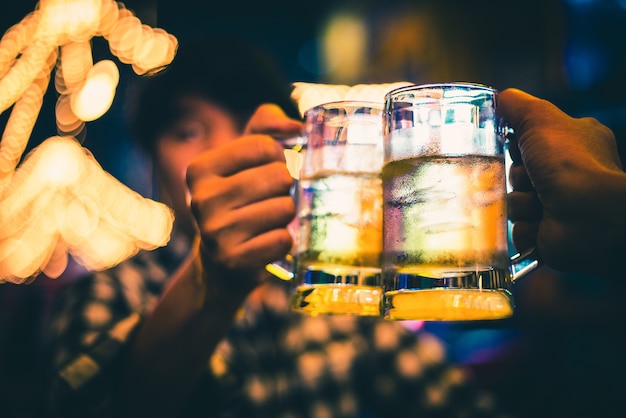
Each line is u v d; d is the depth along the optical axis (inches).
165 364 40.9
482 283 28.5
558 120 32.0
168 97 61.4
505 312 29.0
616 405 77.1
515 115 32.8
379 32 181.8
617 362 79.8
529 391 86.8
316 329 67.3
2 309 144.6
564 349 84.7
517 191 34.6
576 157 31.0
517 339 94.3
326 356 65.7
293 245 35.7
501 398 88.0
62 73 243.3
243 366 59.7
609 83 110.0
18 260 245.3
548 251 32.0
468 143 29.2
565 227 31.2
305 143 34.7
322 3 188.1
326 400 64.1
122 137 277.1
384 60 181.5
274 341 65.2
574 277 92.7
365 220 32.8
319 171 33.1
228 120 62.1
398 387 69.3
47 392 50.2
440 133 29.1
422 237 28.7
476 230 28.7
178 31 196.4
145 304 58.0
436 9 164.2
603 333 86.2
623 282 31.6
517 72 144.8
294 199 37.0
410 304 28.6
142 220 276.1
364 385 69.6
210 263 35.7
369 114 33.4
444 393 68.9
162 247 64.8
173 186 63.0
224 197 33.8
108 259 273.4
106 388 43.6
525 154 32.3
